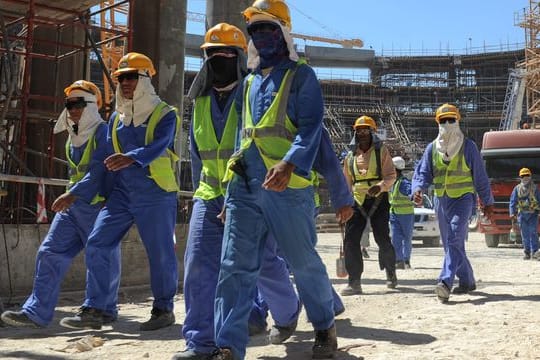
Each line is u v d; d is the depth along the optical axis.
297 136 3.93
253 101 4.12
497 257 15.68
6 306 7.21
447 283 7.35
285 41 4.07
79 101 6.11
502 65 107.94
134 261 8.80
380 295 8.11
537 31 75.00
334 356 4.57
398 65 110.19
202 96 4.62
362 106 106.56
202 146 4.52
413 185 7.88
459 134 7.55
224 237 4.09
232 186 4.09
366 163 8.48
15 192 10.15
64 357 4.68
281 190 3.81
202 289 4.26
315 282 4.28
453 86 109.44
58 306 7.38
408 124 105.12
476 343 5.05
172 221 5.87
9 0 9.96
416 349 4.83
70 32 13.54
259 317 5.46
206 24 13.73
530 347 4.90
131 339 5.39
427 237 20.69
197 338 4.19
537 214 14.74
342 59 107.75
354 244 8.29
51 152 10.66
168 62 14.27
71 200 5.78
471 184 7.55
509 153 20.92
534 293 7.98
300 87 4.02
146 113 5.72
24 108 9.57
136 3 13.98
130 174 5.71
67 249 5.96
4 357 4.68
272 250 4.73
